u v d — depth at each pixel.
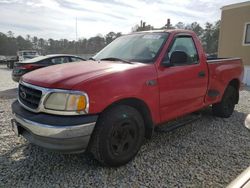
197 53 4.16
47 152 3.44
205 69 4.26
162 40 3.71
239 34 14.38
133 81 3.02
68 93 2.61
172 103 3.63
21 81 3.25
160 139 4.00
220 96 4.88
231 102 5.40
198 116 4.52
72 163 3.15
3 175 2.84
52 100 2.66
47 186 2.65
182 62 3.52
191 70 3.91
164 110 3.53
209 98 4.51
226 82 4.97
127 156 3.10
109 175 2.88
